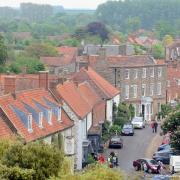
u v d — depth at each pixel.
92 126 148.00
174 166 122.88
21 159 72.00
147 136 169.25
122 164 131.12
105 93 170.88
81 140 126.00
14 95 108.19
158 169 123.00
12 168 69.50
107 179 66.12
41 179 71.19
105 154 141.50
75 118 125.06
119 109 187.25
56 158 72.56
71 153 119.62
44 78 125.75
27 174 69.38
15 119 101.19
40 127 107.94
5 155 72.69
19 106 106.06
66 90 135.12
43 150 72.44
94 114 152.88
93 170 68.38
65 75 189.12
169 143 142.88
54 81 133.38
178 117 137.25
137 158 138.25
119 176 67.38
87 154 129.75
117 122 180.50
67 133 121.38
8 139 79.06
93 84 171.00
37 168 71.38
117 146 149.00
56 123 116.25
